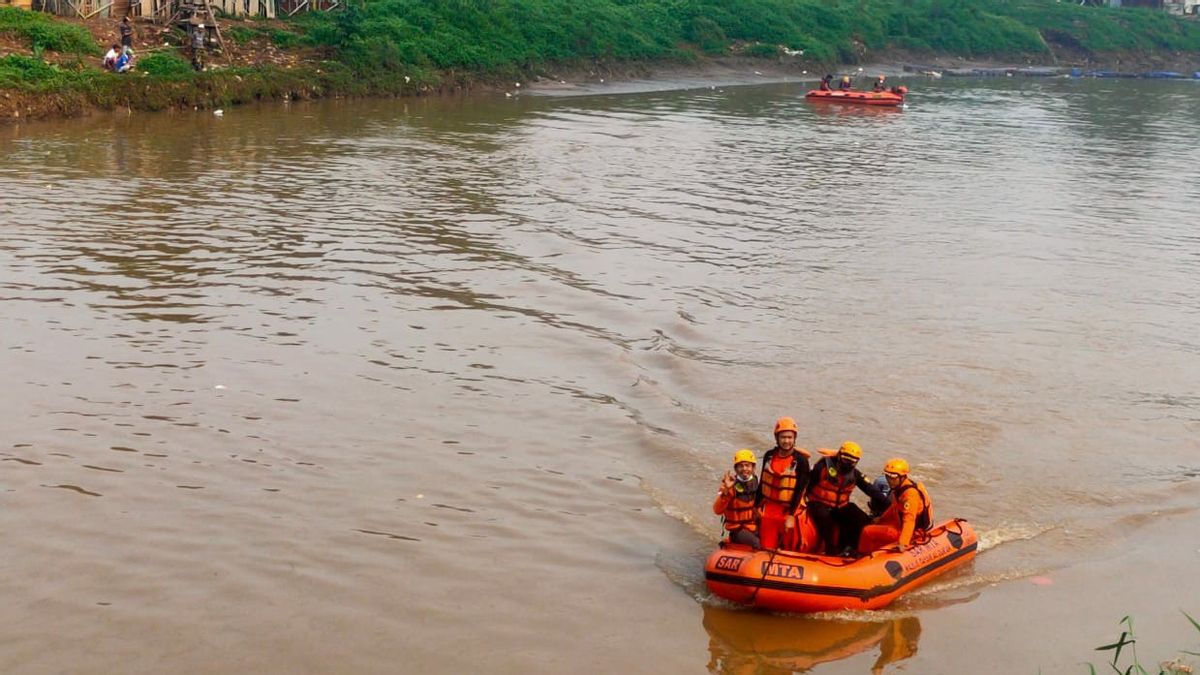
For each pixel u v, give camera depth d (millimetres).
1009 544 11352
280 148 30812
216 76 37125
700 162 32656
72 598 9734
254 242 21078
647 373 15594
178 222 22203
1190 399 15344
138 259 19578
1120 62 79812
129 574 10141
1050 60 78312
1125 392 15523
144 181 25641
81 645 9117
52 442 12594
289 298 17969
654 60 57688
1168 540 11562
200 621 9508
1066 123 47281
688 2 64875
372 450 12828
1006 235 24797
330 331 16578
